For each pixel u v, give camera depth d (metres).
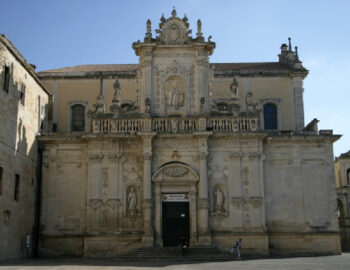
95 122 43.16
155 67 44.88
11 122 37.72
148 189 41.53
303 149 44.16
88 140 43.03
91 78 51.38
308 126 47.34
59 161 44.03
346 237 68.44
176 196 42.25
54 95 50.84
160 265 31.66
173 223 41.94
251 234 41.22
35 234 42.56
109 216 41.91
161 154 42.72
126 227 41.78
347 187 69.75
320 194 43.34
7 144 36.78
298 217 42.78
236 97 44.09
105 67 54.69
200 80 44.19
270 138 43.53
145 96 43.97
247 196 42.19
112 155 42.78
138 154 43.03
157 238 41.00
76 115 50.72
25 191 40.75
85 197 43.16
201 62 44.56
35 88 44.34
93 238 41.25
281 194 43.19
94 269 28.00
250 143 43.06
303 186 43.50
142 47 44.78
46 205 43.28
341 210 69.81
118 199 42.22
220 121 43.28
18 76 39.50
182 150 42.75
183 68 44.75
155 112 43.97
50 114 49.78
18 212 38.97
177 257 37.94
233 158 42.78
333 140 44.19
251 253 40.97
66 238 42.56
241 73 51.00
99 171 42.62
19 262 33.91
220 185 42.50
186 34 45.09
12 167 37.78
